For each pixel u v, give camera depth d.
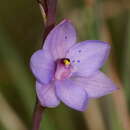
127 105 0.28
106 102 0.28
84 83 0.22
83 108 0.22
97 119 0.28
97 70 0.23
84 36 0.28
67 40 0.22
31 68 0.21
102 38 0.28
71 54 0.22
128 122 0.28
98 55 0.23
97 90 0.22
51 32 0.21
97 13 0.27
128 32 0.28
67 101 0.22
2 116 0.28
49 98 0.22
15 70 0.28
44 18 0.21
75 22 0.28
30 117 0.28
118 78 0.28
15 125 0.28
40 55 0.22
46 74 0.22
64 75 0.22
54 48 0.22
